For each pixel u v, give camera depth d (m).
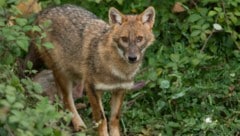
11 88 8.59
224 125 11.74
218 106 12.20
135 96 12.43
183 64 12.80
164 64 13.01
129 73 11.30
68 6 12.20
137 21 11.16
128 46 10.97
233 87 12.62
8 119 8.54
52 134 9.02
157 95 12.50
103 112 11.59
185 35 13.46
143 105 12.44
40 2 12.65
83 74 11.59
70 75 12.08
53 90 12.38
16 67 11.70
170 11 13.77
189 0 13.88
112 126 11.69
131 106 12.41
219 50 13.62
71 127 12.00
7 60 10.06
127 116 12.16
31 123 8.30
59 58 11.98
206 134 11.56
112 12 11.15
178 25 13.70
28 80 9.59
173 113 12.08
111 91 11.58
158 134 11.72
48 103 8.81
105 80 11.27
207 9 13.50
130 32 10.99
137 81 12.61
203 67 13.00
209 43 13.58
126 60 10.94
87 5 13.50
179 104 12.25
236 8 13.44
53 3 12.52
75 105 12.57
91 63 11.34
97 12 13.54
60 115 8.84
